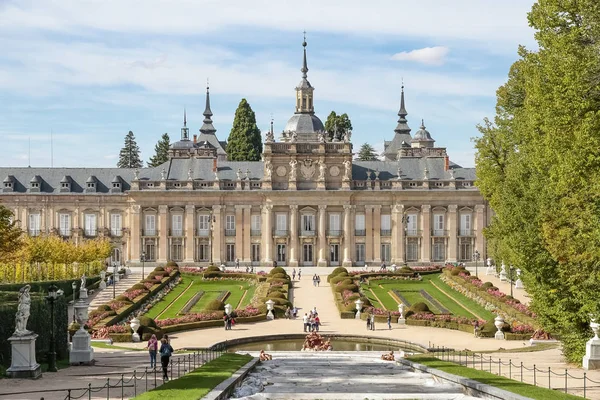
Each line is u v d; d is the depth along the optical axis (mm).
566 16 42938
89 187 138500
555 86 40906
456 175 138750
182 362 51875
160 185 136125
